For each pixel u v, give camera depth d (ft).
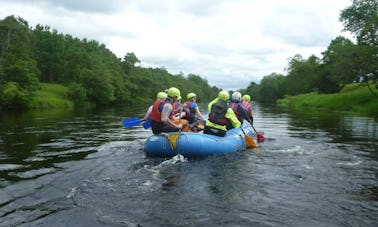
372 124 54.49
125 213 14.11
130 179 18.86
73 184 17.93
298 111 103.30
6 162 23.32
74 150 27.96
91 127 47.85
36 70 161.99
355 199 16.16
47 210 14.38
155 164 22.56
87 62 212.64
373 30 105.50
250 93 472.44
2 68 116.57
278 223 13.41
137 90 237.45
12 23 153.99
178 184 18.03
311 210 14.76
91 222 13.26
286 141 33.96
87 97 181.37
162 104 25.81
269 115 81.76
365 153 27.37
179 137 24.25
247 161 23.70
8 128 45.85
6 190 16.97
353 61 108.27
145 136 37.47
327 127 49.52
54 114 82.89
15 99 111.24
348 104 114.32
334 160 24.52
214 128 26.76
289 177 19.71
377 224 13.44
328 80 179.93
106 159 24.14
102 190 16.93
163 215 13.94
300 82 253.65
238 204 15.28
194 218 13.70
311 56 269.85
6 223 13.11
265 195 16.53
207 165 22.35
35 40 221.66
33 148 29.07
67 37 270.46
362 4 123.85
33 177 19.35
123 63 274.98
